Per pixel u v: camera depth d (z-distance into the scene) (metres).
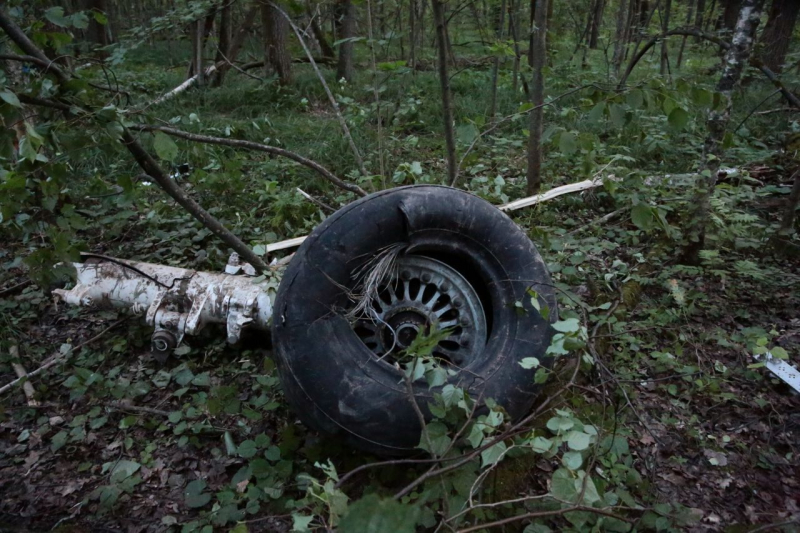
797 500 2.80
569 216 5.54
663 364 3.61
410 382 2.44
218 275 3.76
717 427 3.24
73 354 3.87
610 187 3.95
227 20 11.25
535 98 5.56
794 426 3.23
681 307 4.16
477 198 2.96
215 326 3.89
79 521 2.75
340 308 2.75
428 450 2.42
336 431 2.67
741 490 2.86
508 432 2.35
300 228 5.05
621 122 3.34
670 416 3.29
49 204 3.24
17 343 3.90
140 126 3.43
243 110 8.91
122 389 3.51
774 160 6.61
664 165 6.50
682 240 4.70
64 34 3.06
